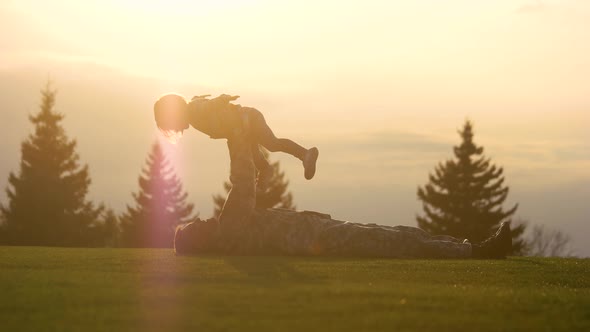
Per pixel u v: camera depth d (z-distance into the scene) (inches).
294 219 486.3
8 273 359.9
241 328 243.0
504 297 305.7
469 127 3169.3
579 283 400.5
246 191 484.4
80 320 253.1
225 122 487.2
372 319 257.4
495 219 3100.4
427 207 3134.8
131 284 325.1
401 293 306.3
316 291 307.3
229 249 481.4
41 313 263.3
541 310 282.4
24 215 2751.0
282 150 495.5
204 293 301.3
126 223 3277.6
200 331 239.3
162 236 3294.8
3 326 244.7
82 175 2834.6
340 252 480.4
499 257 510.0
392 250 484.1
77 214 2800.2
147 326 245.1
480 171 3137.3
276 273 375.9
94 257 458.9
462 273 406.3
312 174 490.0
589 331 251.1
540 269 448.8
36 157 2815.0
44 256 472.4
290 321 253.3
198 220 486.0
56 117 2851.9
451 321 257.1
